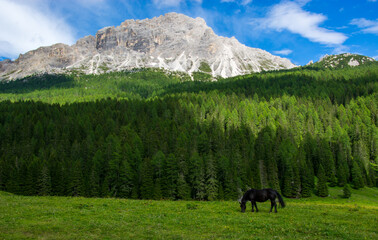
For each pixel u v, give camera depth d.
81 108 189.00
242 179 98.75
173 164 89.56
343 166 117.00
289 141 127.81
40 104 195.12
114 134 130.88
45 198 44.22
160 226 22.94
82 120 151.50
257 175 101.12
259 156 117.94
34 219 24.30
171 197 86.88
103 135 134.00
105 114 167.75
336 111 184.75
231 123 157.00
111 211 29.64
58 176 89.12
